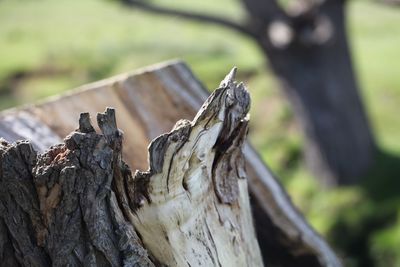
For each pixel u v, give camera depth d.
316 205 9.14
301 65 9.00
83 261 1.87
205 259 2.09
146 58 15.27
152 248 2.00
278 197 2.87
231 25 8.89
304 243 2.93
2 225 1.91
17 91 14.75
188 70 2.82
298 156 10.24
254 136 11.03
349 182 9.39
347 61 9.06
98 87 2.68
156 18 18.14
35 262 1.89
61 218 1.84
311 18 8.70
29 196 1.85
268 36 8.85
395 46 13.12
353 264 7.86
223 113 2.02
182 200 2.02
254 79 12.70
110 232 1.88
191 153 2.00
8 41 18.16
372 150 9.52
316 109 9.25
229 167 2.22
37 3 21.53
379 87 11.33
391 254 7.62
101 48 16.47
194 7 17.25
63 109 2.59
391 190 8.84
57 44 17.23
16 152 1.83
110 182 1.84
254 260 2.35
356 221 8.39
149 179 1.95
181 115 2.70
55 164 1.81
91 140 1.81
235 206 2.23
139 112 2.66
